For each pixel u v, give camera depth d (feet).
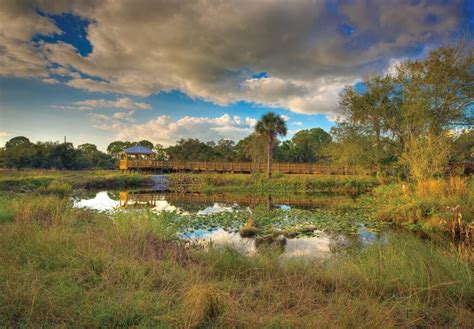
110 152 223.92
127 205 43.06
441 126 53.98
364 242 21.89
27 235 13.97
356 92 63.98
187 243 19.31
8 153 109.81
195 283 9.99
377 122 61.67
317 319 7.68
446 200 29.86
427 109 53.47
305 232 25.72
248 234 24.71
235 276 11.76
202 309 7.66
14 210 21.35
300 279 11.29
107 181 78.28
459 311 8.51
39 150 116.26
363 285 10.86
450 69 52.24
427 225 26.91
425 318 8.52
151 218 20.34
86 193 61.62
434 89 54.49
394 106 60.80
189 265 12.73
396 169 61.05
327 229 27.25
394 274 11.12
